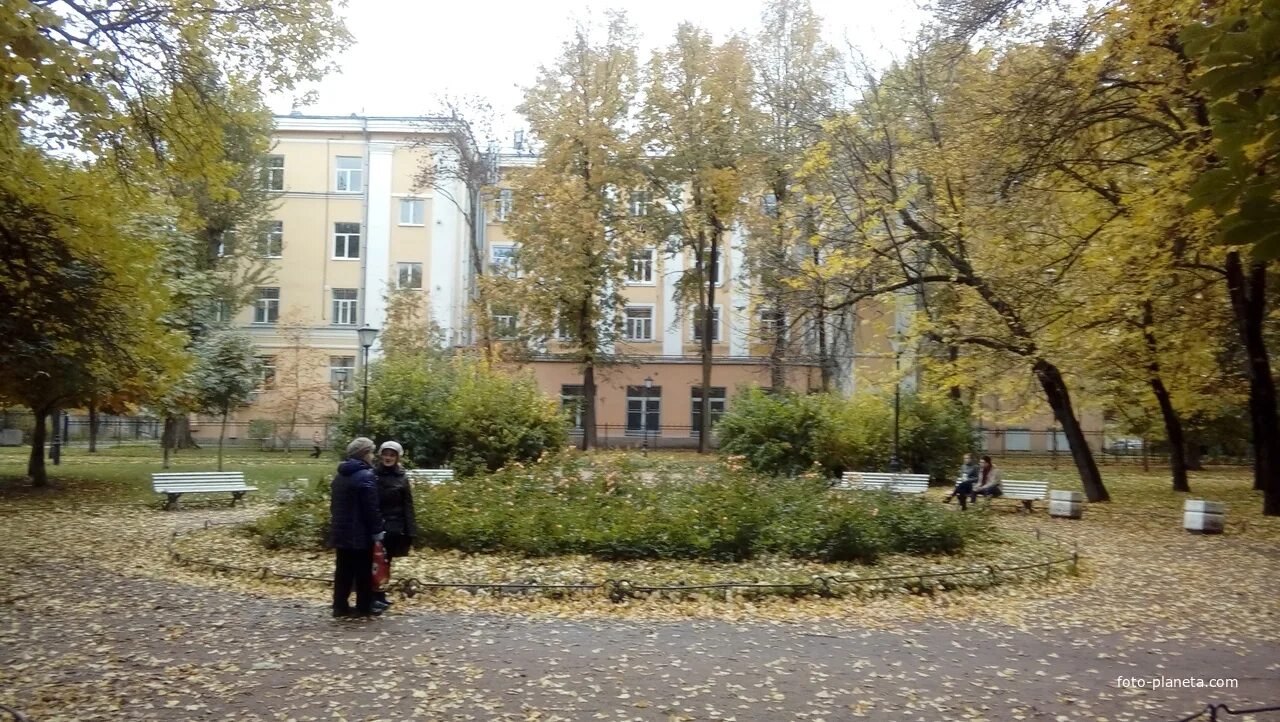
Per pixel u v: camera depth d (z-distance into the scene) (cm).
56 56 820
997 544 1383
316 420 4344
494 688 649
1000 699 643
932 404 2727
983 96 1720
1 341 1792
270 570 1051
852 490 1448
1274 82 416
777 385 3844
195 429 4575
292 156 4725
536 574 1055
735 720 591
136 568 1116
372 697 625
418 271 4731
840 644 793
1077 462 2302
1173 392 2556
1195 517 1644
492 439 2338
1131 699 648
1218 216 424
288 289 4697
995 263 1894
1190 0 1117
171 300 2317
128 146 1284
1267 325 2330
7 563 1145
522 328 3734
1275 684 694
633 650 759
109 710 592
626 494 1373
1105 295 1777
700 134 3688
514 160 4741
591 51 3759
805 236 2347
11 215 1530
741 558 1151
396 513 928
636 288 4872
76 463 3011
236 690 636
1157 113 1584
